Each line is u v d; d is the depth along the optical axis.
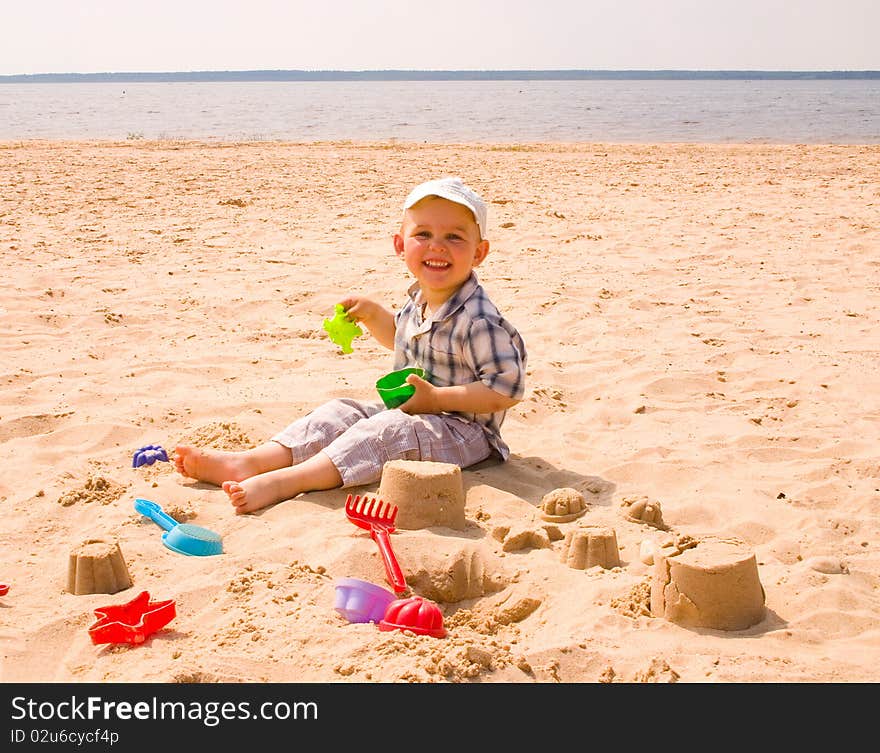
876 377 5.40
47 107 52.31
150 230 9.58
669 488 3.95
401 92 96.25
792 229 9.95
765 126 31.75
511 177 14.41
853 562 3.24
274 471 3.69
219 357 5.61
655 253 8.86
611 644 2.68
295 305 6.88
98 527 3.41
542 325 6.48
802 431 4.58
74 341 5.91
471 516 3.56
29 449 4.20
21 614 2.80
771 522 3.59
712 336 6.23
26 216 10.27
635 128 30.72
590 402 5.07
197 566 3.09
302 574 3.01
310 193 12.36
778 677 2.51
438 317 3.95
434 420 3.88
